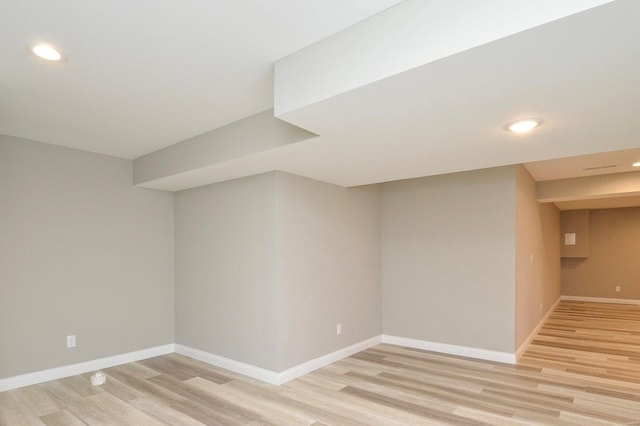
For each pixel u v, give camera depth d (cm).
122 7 167
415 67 163
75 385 362
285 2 166
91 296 409
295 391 342
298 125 236
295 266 386
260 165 346
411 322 494
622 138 263
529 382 359
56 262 385
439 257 476
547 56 153
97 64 222
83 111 296
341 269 449
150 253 464
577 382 359
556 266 830
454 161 330
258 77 240
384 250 522
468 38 149
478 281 448
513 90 186
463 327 454
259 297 381
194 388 352
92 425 280
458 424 276
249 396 331
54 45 200
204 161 350
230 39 196
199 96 268
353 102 200
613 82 177
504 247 433
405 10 168
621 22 129
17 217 362
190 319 459
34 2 163
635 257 845
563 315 708
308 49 204
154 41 197
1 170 354
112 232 430
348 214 466
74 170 403
